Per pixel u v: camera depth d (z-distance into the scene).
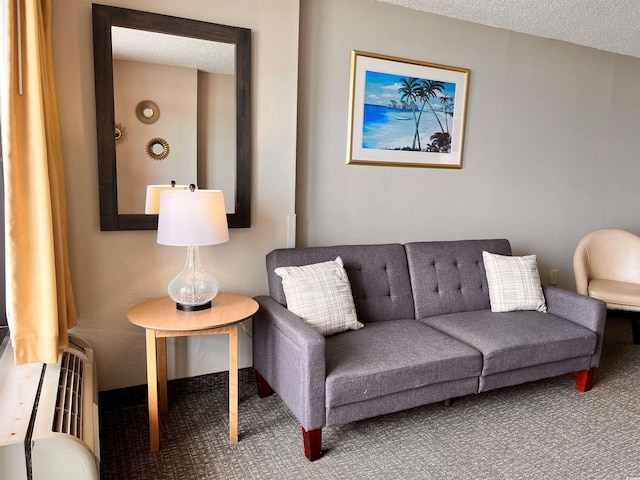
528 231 3.62
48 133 1.71
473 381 2.19
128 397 2.33
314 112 2.67
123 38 2.09
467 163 3.24
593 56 3.63
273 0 2.40
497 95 3.27
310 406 1.83
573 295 2.67
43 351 1.65
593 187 3.87
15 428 1.27
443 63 3.02
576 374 2.64
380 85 2.84
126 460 1.90
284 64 2.48
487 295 2.87
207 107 2.31
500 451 2.01
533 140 3.49
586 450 2.03
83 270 2.15
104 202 2.12
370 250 2.64
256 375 2.52
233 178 2.42
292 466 1.88
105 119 2.08
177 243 1.88
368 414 1.95
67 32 1.98
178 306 2.08
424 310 2.68
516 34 3.26
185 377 2.47
